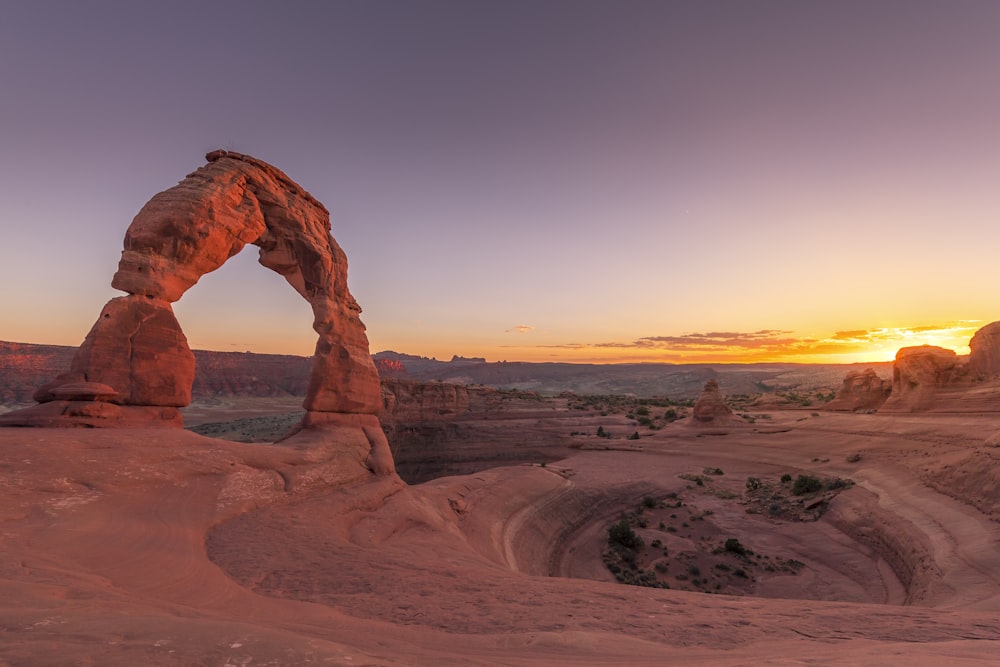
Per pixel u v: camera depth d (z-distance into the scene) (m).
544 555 33.00
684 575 31.78
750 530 39.75
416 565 13.84
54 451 15.11
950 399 57.28
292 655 4.04
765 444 66.31
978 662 5.58
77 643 3.89
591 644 6.97
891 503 37.09
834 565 32.59
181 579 9.93
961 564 24.98
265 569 12.30
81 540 10.78
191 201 23.27
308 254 28.47
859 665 5.38
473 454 73.88
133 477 15.36
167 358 22.70
